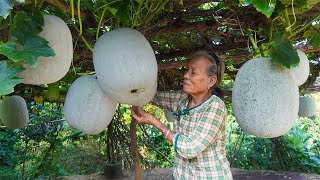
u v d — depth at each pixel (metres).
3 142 4.70
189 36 1.81
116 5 1.13
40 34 0.92
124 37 1.00
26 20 0.89
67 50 0.98
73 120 1.11
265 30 1.36
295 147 4.23
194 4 1.36
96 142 4.46
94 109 1.09
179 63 1.92
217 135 1.39
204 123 1.35
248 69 1.08
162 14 1.35
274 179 3.65
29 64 0.82
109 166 3.26
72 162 4.40
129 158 3.38
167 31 1.47
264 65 1.07
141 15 1.18
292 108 1.03
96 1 1.12
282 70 1.06
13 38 0.96
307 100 2.87
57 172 3.54
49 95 1.56
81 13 1.21
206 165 1.41
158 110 3.62
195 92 1.41
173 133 1.35
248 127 1.05
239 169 3.98
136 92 1.02
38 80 0.94
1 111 2.05
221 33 1.69
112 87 1.00
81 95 1.10
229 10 1.41
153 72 1.01
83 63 1.70
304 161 4.19
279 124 1.02
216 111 1.37
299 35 1.53
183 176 1.48
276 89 1.03
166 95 1.63
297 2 1.14
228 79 2.91
